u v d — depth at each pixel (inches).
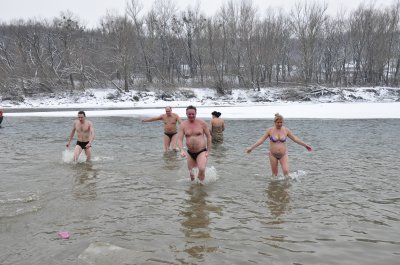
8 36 2267.5
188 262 156.8
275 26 2128.4
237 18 2038.6
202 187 276.7
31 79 1905.8
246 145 489.4
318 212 219.5
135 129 702.5
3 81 1843.0
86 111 1282.0
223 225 199.6
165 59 2369.6
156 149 458.6
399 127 700.0
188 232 190.2
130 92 1892.2
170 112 441.1
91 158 396.8
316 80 2224.4
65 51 2050.9
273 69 2431.1
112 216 214.4
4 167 350.0
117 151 443.2
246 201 241.8
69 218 211.2
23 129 717.9
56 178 305.4
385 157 392.5
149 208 228.2
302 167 343.9
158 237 183.8
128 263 155.9
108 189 271.7
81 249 169.9
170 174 320.2
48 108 1546.5
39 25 2219.5
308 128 694.5
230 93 1959.9
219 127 503.5
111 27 2025.1
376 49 2159.2
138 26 2095.2
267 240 179.5
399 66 2306.8
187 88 1989.4
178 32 2327.8
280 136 305.4
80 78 2006.6
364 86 2113.7
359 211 220.5
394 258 159.8
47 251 167.9
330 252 165.9
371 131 640.4
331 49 2412.6
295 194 256.8
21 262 157.2
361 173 317.4
